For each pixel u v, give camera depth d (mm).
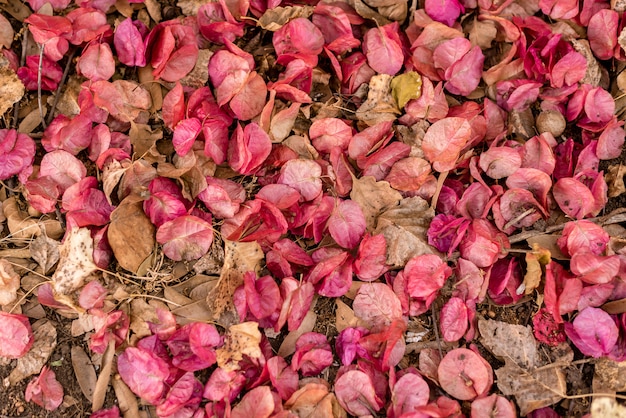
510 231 619
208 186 597
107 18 636
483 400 576
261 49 642
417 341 604
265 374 575
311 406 578
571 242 601
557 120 631
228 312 590
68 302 580
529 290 600
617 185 627
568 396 586
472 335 601
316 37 627
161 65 614
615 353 591
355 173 625
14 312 589
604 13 637
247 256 593
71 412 583
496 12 638
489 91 642
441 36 629
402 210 611
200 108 613
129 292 595
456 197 617
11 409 583
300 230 614
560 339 600
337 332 606
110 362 580
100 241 593
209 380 576
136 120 619
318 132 615
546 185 604
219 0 627
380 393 588
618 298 601
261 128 605
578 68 625
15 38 627
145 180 604
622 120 639
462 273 601
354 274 612
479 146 637
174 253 597
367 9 642
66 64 627
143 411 585
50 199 595
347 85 637
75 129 605
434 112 628
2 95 607
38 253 597
